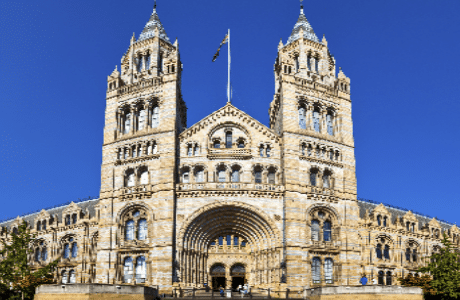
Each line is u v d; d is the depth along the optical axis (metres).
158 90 79.69
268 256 72.81
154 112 80.12
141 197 73.81
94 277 84.44
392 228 87.44
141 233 73.38
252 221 74.00
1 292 65.94
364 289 54.25
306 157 76.38
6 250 72.12
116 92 82.19
